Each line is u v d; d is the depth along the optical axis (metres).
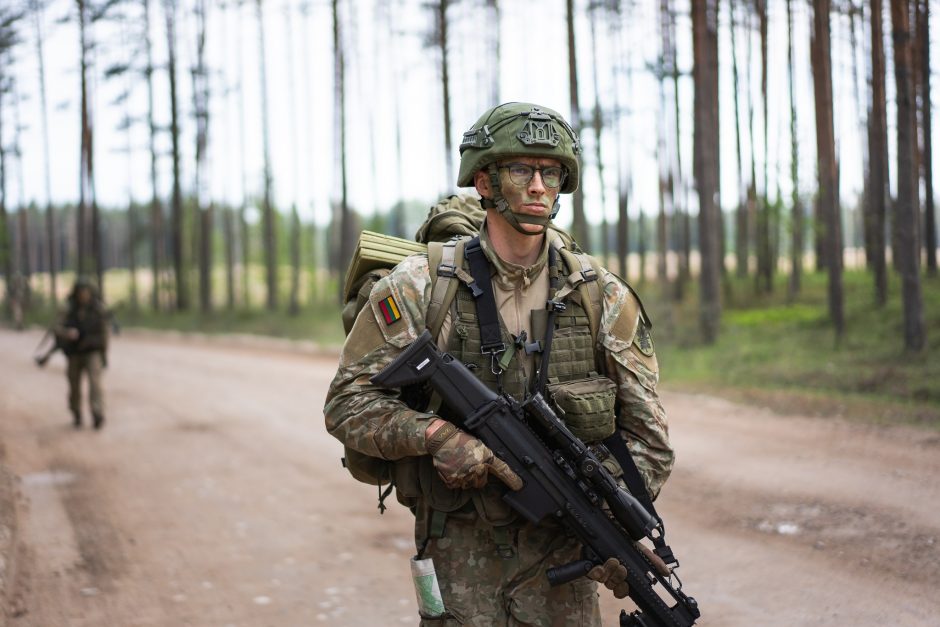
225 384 13.45
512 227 2.09
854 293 20.02
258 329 27.11
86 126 37.00
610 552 2.03
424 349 2.01
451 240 2.21
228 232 40.41
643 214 28.97
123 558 5.08
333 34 28.72
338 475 7.16
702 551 4.95
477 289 2.08
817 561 4.70
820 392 10.41
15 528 5.50
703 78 16.84
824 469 6.69
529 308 2.13
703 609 4.11
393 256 2.24
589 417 2.00
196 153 36.22
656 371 2.20
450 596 2.08
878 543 4.95
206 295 35.41
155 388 13.05
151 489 6.78
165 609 4.30
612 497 2.02
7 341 24.30
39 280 47.47
